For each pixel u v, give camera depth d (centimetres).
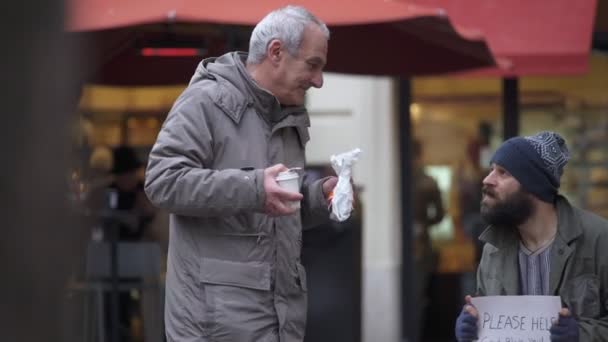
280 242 643
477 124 1548
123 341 1220
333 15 886
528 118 1534
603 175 1516
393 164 1557
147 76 1277
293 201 608
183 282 633
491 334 638
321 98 1561
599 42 1457
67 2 287
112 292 1132
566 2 1288
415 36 1106
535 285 650
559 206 649
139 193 1257
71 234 293
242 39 1044
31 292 284
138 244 1160
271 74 647
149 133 1516
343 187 645
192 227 634
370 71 1188
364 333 1552
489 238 665
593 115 1515
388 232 1553
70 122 293
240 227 629
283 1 891
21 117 281
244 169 638
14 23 279
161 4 872
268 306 639
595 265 637
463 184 1546
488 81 1544
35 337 284
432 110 1555
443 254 1552
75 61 292
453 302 1546
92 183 1204
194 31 1148
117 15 862
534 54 1275
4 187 280
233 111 638
